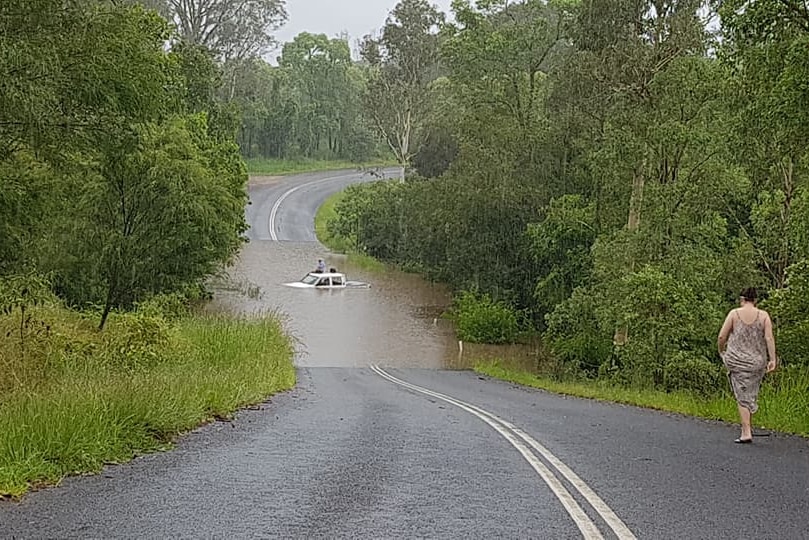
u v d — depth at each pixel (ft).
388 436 34.88
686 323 81.61
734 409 46.93
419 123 241.76
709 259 88.28
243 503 21.39
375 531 18.97
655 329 82.48
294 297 163.73
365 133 371.15
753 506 22.06
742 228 94.89
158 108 53.26
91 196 69.97
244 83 326.65
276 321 86.74
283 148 352.69
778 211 87.40
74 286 76.54
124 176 70.33
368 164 366.02
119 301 76.84
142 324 59.36
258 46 315.58
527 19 164.25
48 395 33.68
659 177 96.32
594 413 48.88
